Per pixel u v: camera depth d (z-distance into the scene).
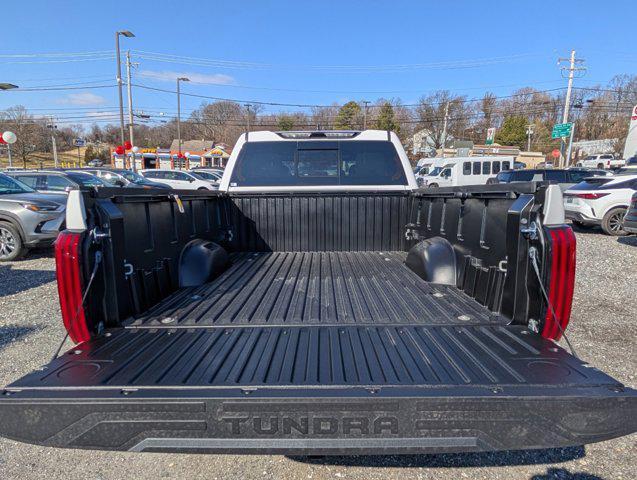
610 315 5.09
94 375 1.65
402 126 66.88
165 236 2.83
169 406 1.50
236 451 1.52
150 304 2.56
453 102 57.78
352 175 4.39
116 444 1.52
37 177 11.44
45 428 1.51
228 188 4.37
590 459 2.49
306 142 4.38
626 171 13.18
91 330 2.04
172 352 1.90
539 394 1.50
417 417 1.50
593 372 1.66
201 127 79.88
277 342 2.03
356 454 1.52
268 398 1.49
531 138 69.50
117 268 2.20
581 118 71.38
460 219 2.88
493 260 2.41
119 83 27.84
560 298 1.96
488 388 1.54
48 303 5.50
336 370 1.71
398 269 3.50
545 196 2.00
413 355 1.84
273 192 4.32
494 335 2.06
